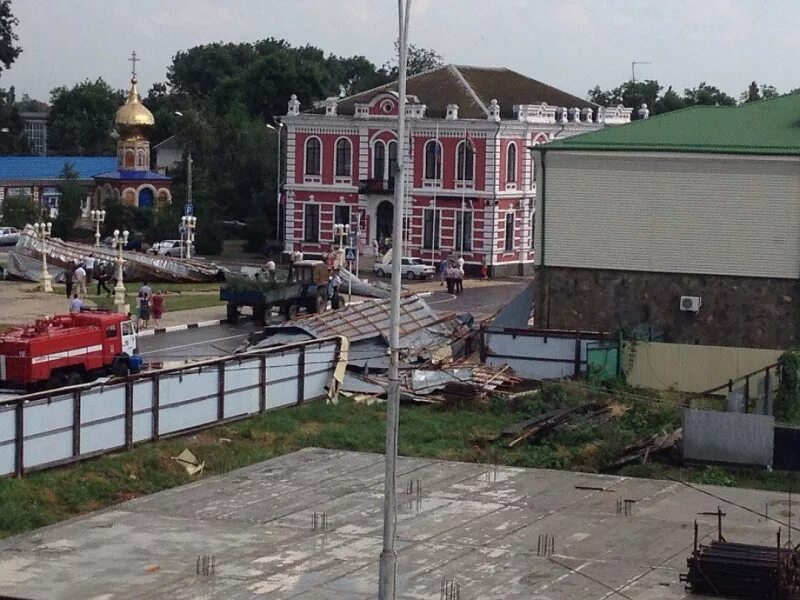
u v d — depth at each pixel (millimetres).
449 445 47969
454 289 94562
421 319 63844
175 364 58562
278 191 123938
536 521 38875
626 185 62312
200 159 137250
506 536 37438
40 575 34031
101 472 42188
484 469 44812
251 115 162875
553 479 43719
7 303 80625
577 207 63125
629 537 37406
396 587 33062
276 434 48812
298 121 112500
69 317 53531
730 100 173500
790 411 51281
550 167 63250
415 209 109312
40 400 40969
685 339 61969
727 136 62094
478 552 35969
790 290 60406
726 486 43250
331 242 112812
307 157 112875
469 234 107938
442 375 55969
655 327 62094
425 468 44938
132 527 38062
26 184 148875
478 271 107562
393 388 29234
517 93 114938
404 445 47750
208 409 48125
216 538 37156
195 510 39812
